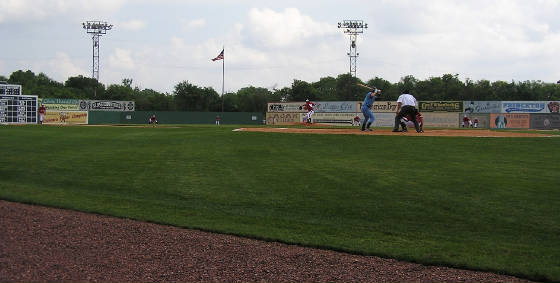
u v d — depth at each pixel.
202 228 8.22
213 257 6.75
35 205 9.93
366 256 6.91
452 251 7.03
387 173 12.11
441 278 6.06
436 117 62.56
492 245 7.29
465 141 17.19
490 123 60.31
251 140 19.05
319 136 19.31
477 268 6.38
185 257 6.72
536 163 13.22
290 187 10.95
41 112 43.94
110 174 12.90
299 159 14.62
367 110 21.25
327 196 10.14
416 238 7.67
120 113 64.75
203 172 12.83
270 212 9.24
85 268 6.16
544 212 8.69
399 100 20.33
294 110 68.25
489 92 85.12
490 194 9.85
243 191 10.74
